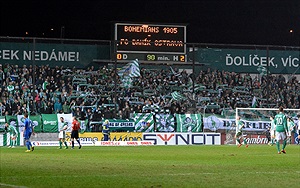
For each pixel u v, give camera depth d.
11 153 36.50
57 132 51.97
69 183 17.58
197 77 63.06
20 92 57.75
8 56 60.94
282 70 65.56
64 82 60.50
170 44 61.72
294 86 64.81
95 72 61.59
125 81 60.88
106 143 52.00
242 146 49.78
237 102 61.84
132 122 53.97
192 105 57.59
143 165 25.03
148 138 53.59
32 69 59.06
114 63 61.03
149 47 61.16
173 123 54.78
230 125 55.75
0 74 59.00
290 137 55.16
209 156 32.75
